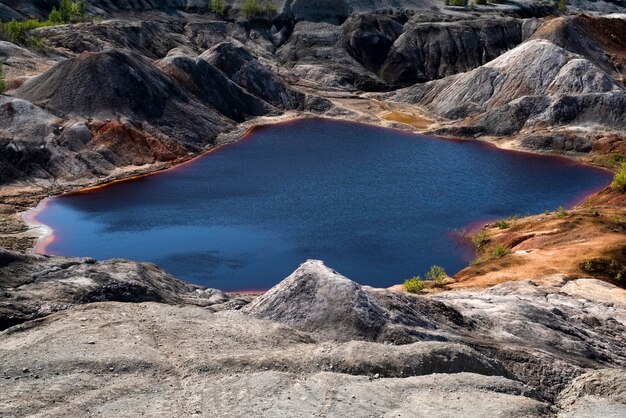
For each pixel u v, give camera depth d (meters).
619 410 19.06
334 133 94.94
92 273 26.66
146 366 18.72
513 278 41.41
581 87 97.31
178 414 16.30
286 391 17.73
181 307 23.84
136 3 136.88
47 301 23.78
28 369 18.17
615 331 31.84
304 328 23.53
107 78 81.94
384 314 24.19
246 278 46.62
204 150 83.56
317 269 25.97
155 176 72.50
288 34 140.00
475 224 59.53
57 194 65.00
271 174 74.00
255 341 21.17
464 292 36.47
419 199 66.50
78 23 113.81
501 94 102.62
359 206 63.59
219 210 61.34
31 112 74.25
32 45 99.88
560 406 20.73
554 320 30.72
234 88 102.75
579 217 53.12
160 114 84.12
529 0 170.25
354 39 132.88
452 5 159.38
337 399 17.48
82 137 74.19
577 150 86.56
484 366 21.31
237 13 143.38
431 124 101.56
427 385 18.80
